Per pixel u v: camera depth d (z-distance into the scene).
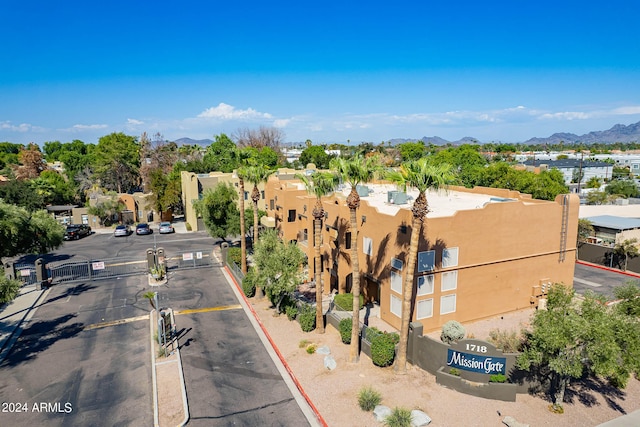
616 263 38.19
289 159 144.25
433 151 135.50
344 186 38.56
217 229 41.50
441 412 17.02
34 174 88.94
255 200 33.41
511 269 26.84
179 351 22.59
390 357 20.36
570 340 15.45
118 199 63.31
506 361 18.31
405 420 15.94
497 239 25.88
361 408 17.27
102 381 19.70
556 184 55.44
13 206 31.20
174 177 70.81
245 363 21.25
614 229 40.91
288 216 36.97
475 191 37.09
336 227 30.28
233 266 36.31
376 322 25.95
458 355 18.94
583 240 41.88
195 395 18.47
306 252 35.19
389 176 19.25
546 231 27.72
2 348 23.22
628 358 15.24
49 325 26.30
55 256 44.00
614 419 16.66
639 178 107.75
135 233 56.41
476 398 18.00
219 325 26.05
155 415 16.94
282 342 23.50
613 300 29.30
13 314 27.91
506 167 60.38
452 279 24.78
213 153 99.62
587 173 111.19
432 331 24.70
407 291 19.22
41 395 18.62
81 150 154.88
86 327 25.97
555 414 16.95
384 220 25.16
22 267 36.41
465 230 24.59
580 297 29.42
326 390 18.66
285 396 18.36
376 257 26.36
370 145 127.62
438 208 28.89
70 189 75.75
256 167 33.28
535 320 16.72
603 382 19.44
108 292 32.41
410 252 18.91
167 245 48.53
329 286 32.34
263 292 30.56
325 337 24.11
